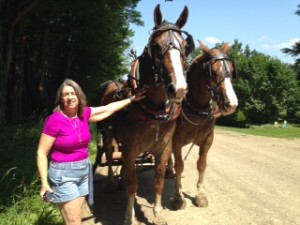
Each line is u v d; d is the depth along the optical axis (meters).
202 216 5.91
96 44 19.81
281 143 17.23
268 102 40.41
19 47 16.30
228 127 37.19
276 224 5.69
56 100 3.99
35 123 13.62
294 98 43.78
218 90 5.41
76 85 4.01
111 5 14.56
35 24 18.55
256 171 9.62
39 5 13.98
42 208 5.33
